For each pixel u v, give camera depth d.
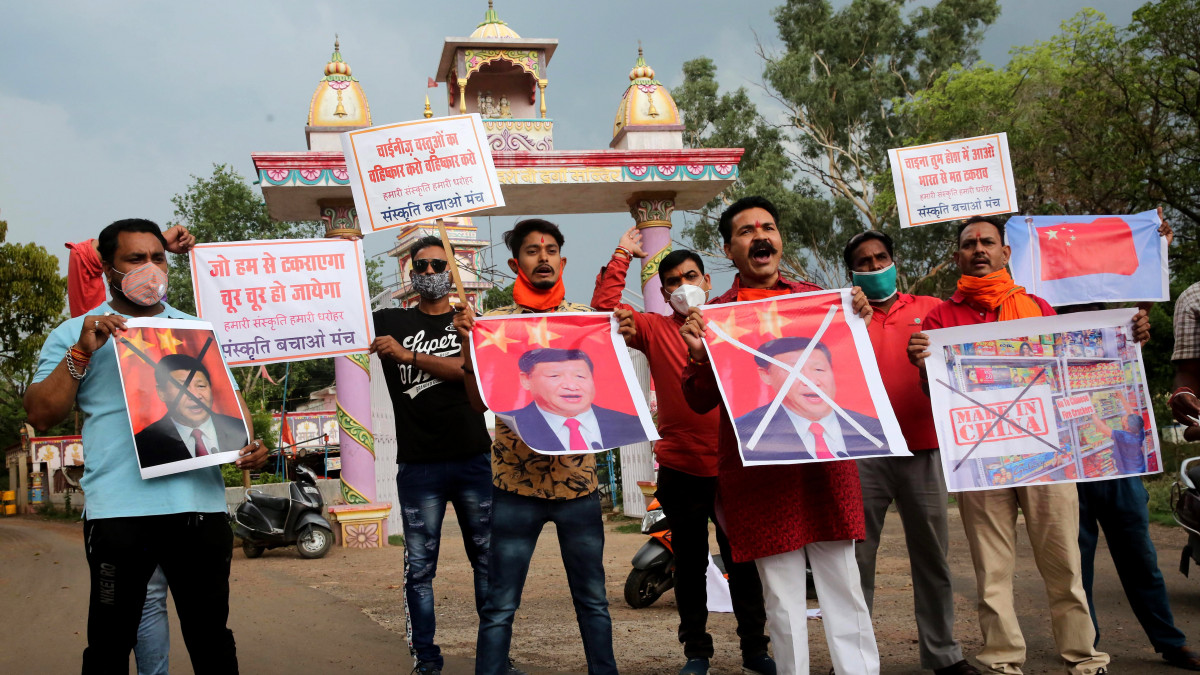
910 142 25.30
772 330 3.48
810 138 29.84
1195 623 5.34
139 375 3.20
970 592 6.71
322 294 4.92
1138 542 4.38
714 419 4.38
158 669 3.57
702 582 4.41
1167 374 16.09
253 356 4.83
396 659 5.10
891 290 4.36
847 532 3.31
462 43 11.77
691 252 4.57
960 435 3.83
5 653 5.48
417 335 4.71
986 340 3.89
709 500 4.42
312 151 10.59
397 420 4.55
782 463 3.19
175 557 3.25
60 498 23.98
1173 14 17.84
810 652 5.01
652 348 4.50
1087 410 3.86
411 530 4.48
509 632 3.73
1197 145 18.39
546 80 12.14
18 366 22.59
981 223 4.27
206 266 4.82
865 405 3.36
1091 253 5.12
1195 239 19.08
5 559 12.07
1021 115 21.81
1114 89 19.47
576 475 3.74
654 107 11.62
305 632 5.95
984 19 29.92
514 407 3.63
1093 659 4.00
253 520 10.93
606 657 3.73
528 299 4.04
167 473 3.13
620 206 12.03
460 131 4.75
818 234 28.12
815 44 30.02
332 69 11.20
